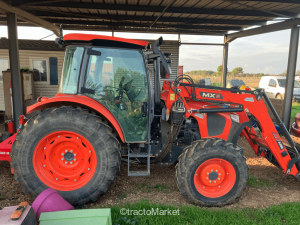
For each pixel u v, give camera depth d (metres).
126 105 3.10
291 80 6.88
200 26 9.28
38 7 6.93
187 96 3.23
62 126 2.72
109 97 3.04
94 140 2.76
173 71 11.20
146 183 3.61
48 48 9.48
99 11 7.39
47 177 2.83
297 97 14.62
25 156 2.72
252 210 2.81
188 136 3.53
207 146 2.90
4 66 9.69
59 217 1.98
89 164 2.89
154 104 3.44
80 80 2.92
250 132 3.91
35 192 2.77
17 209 1.86
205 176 2.95
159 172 4.06
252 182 3.62
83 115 2.75
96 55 2.94
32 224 1.90
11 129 4.16
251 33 8.52
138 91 3.10
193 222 2.56
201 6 6.58
